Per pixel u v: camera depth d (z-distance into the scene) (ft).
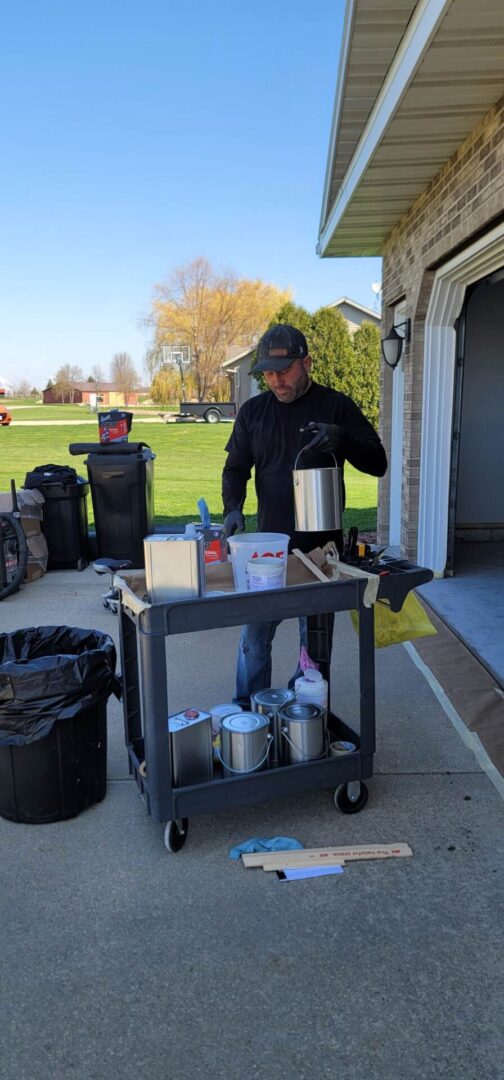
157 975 6.12
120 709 12.01
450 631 15.38
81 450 22.66
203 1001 5.83
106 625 16.51
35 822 8.44
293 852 7.72
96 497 22.63
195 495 42.70
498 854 7.72
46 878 7.47
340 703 11.75
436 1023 5.57
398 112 12.92
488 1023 5.56
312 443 8.45
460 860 7.63
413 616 9.58
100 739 8.84
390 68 12.53
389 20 12.04
